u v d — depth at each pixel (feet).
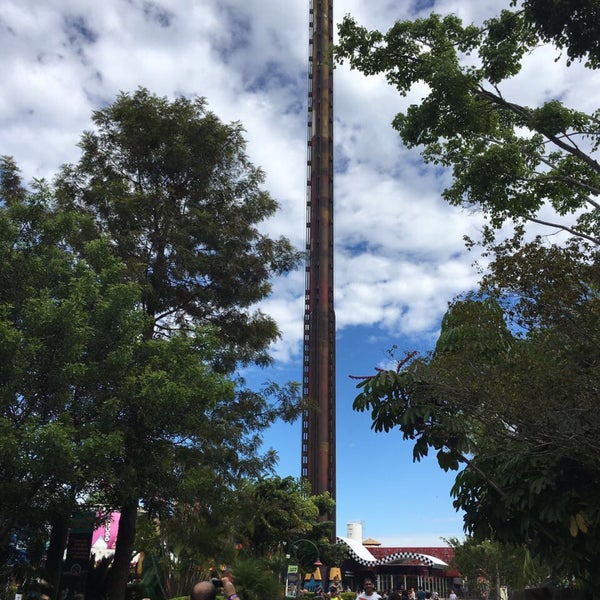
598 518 26.37
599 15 41.42
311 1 402.93
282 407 73.92
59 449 39.70
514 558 66.80
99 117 76.38
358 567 272.10
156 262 71.77
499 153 52.54
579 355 27.30
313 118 380.17
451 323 37.40
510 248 30.50
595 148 50.57
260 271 75.77
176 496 57.00
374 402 30.27
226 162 79.30
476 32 53.67
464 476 32.42
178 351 53.62
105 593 64.59
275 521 123.13
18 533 49.47
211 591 12.86
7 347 41.09
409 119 55.06
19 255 48.21
